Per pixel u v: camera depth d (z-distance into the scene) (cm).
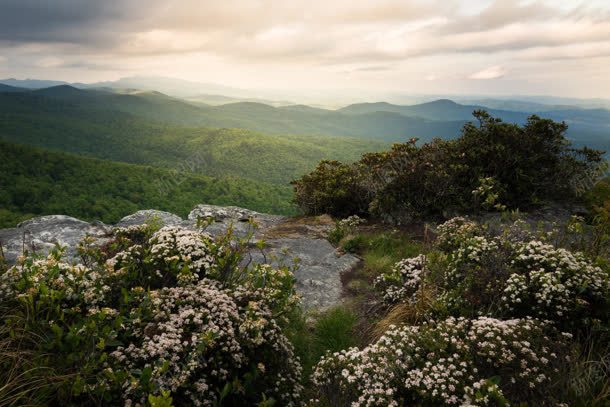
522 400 313
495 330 355
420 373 317
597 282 406
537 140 1041
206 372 343
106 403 290
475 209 942
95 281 401
